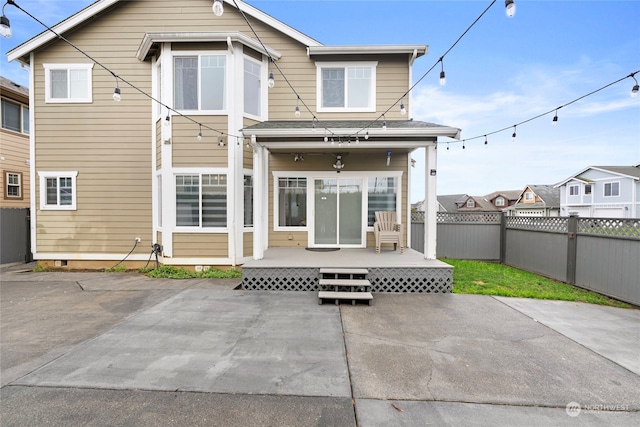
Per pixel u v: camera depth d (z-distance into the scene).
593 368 3.06
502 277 7.15
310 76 8.24
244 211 7.55
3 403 2.45
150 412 2.36
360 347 3.47
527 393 2.64
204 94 7.28
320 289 5.62
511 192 46.66
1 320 4.29
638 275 5.15
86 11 7.81
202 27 8.05
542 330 4.01
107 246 8.23
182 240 7.35
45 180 8.30
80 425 2.21
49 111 8.17
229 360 3.16
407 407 2.44
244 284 5.93
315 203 8.49
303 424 2.24
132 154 8.15
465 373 2.94
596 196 25.20
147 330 3.93
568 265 6.59
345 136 6.52
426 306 4.97
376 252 7.40
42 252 8.31
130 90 8.09
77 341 3.60
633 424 2.27
